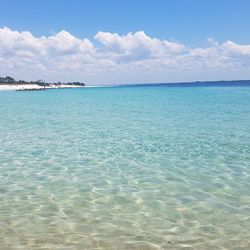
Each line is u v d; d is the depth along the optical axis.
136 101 49.00
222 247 5.41
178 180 9.14
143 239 5.71
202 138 15.62
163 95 67.50
